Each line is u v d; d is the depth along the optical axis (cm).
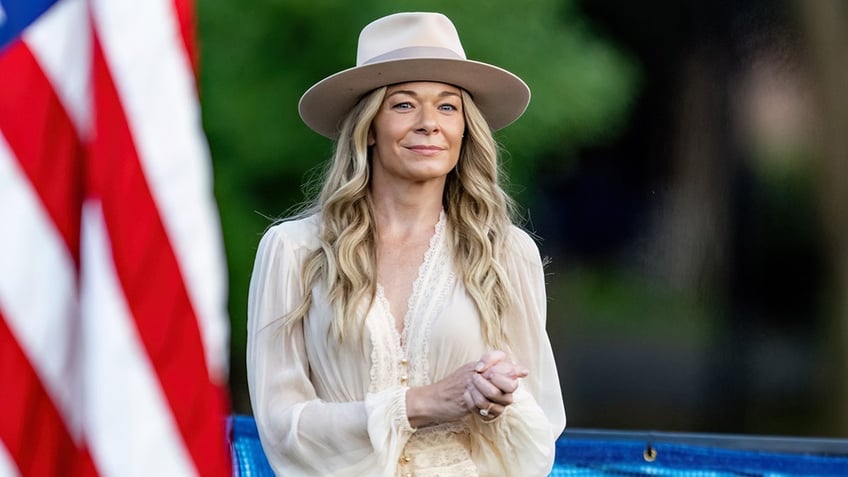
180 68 545
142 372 534
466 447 869
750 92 2706
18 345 538
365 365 859
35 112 539
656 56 2714
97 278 534
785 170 2706
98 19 536
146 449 534
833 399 2773
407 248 886
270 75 2166
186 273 542
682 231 2805
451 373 862
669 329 2859
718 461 1021
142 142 538
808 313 2755
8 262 536
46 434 542
